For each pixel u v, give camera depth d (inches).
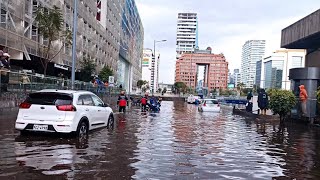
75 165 292.7
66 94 430.3
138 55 5841.5
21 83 725.9
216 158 363.6
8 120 594.2
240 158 370.0
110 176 262.7
